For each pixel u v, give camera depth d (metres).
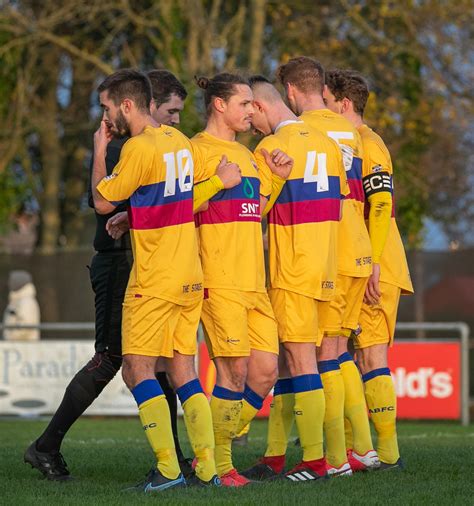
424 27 70.31
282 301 21.14
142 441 32.38
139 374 19.52
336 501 17.66
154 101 23.75
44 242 79.38
